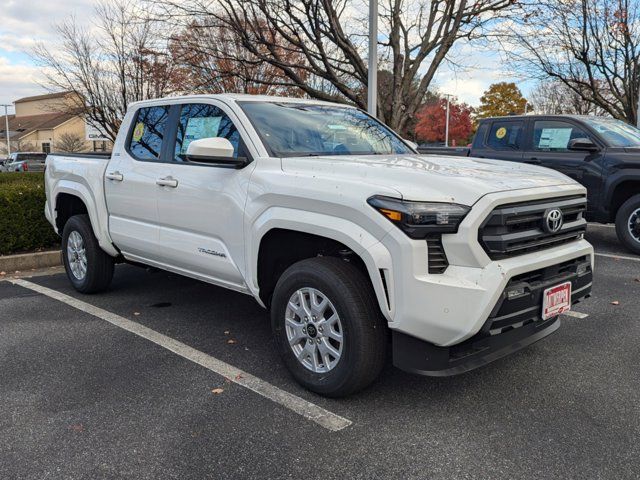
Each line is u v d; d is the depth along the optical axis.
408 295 2.97
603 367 3.95
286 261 3.96
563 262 3.44
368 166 3.45
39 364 4.01
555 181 3.56
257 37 10.87
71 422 3.19
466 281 2.95
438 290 2.93
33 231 7.45
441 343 2.99
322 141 4.28
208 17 11.62
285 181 3.56
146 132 4.98
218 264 4.12
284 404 3.40
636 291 5.92
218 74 12.02
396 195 3.02
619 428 3.12
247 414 3.28
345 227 3.18
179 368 3.95
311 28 10.82
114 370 3.91
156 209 4.63
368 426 3.14
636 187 7.81
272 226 3.58
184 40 11.58
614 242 8.83
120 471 2.73
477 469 2.73
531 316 3.22
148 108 5.05
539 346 4.35
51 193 6.13
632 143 8.09
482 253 2.98
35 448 2.93
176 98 4.74
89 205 5.41
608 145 7.87
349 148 4.36
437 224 2.96
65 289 6.11
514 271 3.03
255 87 12.72
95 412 3.31
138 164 4.87
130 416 3.26
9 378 3.78
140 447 2.94
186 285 6.27
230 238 3.96
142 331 4.73
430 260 3.01
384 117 11.80
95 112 14.43
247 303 5.57
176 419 3.22
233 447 2.93
